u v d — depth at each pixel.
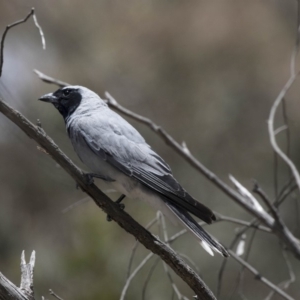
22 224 11.45
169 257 6.52
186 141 12.86
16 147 11.81
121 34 12.95
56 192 11.73
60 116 12.02
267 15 13.10
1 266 10.98
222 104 13.02
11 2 12.88
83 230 10.16
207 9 12.88
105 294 9.55
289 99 13.10
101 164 7.81
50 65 12.73
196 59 12.90
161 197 7.48
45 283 9.88
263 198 8.17
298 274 11.91
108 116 8.16
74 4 12.99
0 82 10.48
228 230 11.89
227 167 12.93
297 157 13.07
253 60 13.03
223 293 11.24
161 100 12.91
